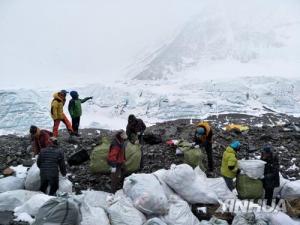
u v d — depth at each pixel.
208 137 10.77
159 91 38.69
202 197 8.92
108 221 7.84
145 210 8.07
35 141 10.02
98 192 9.19
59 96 12.88
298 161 11.88
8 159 11.54
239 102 36.78
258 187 9.40
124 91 38.38
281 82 39.16
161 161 11.24
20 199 8.71
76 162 11.13
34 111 32.91
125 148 10.01
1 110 32.97
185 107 34.78
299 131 14.42
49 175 8.72
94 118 34.38
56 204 7.34
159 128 15.64
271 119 30.09
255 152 12.38
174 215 8.15
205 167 11.15
